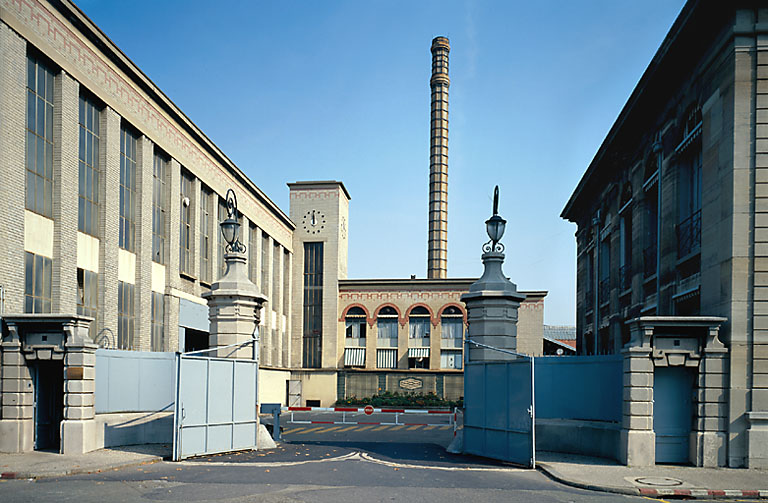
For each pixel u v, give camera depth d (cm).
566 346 5469
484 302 1692
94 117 2188
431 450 1750
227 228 1816
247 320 1756
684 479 1269
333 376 4566
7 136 1670
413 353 4616
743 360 1427
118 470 1319
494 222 1748
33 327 1533
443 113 7281
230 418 1623
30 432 1534
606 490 1176
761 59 1452
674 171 1845
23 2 1748
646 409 1442
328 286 4694
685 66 1744
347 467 1374
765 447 1398
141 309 2431
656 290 1988
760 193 1435
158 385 1817
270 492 1084
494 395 1578
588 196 3148
